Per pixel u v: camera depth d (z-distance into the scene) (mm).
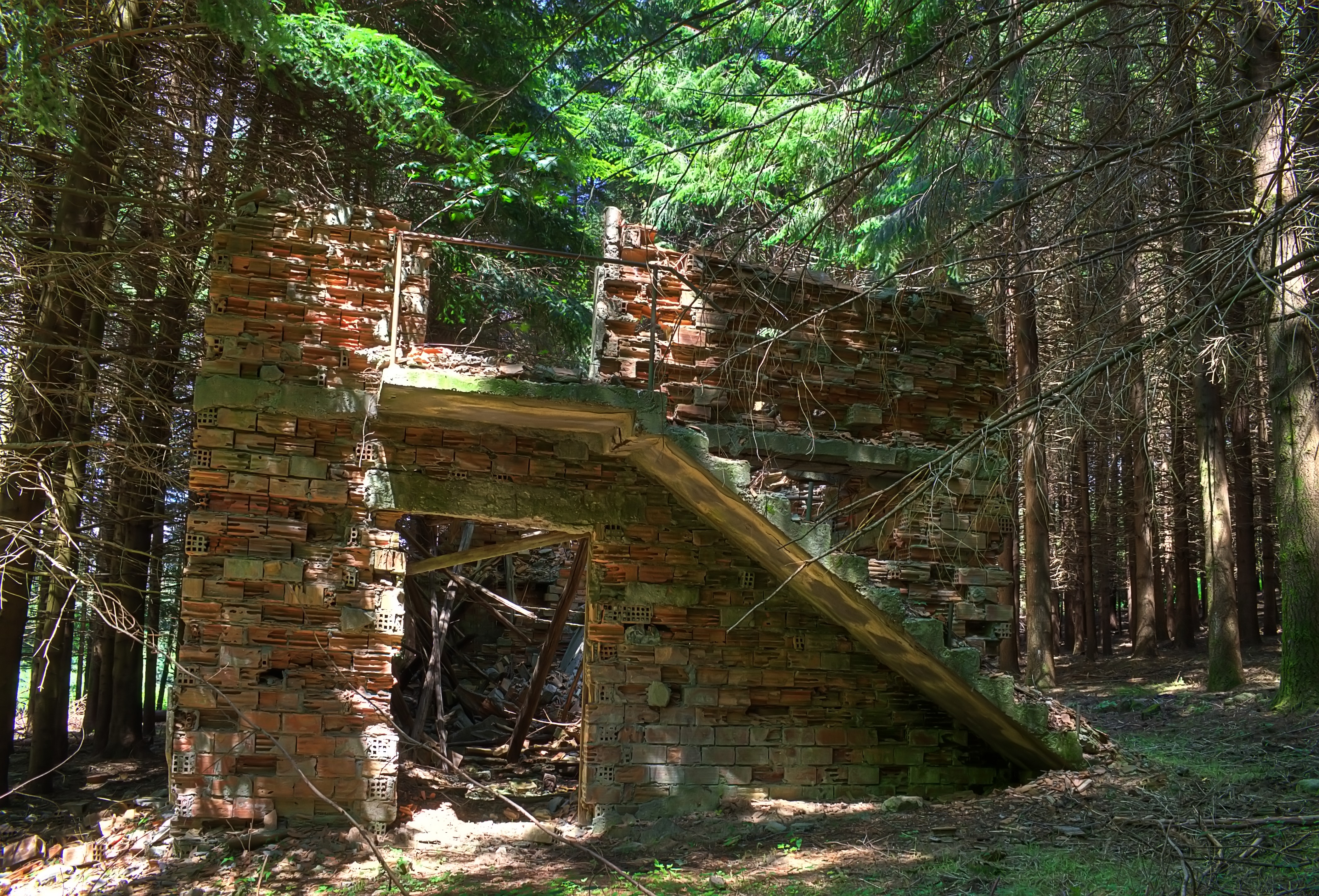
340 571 8898
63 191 9820
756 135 7562
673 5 8195
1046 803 8125
